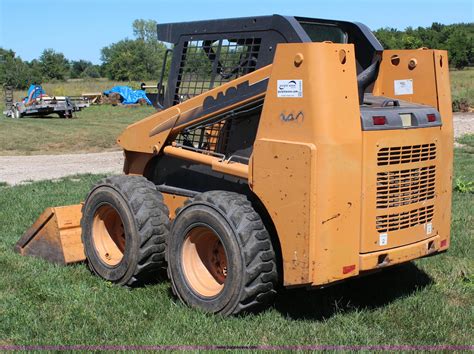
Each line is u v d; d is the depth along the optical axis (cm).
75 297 538
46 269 620
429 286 573
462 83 4634
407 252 497
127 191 565
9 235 766
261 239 474
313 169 439
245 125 529
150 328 474
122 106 4253
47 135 2330
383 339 455
